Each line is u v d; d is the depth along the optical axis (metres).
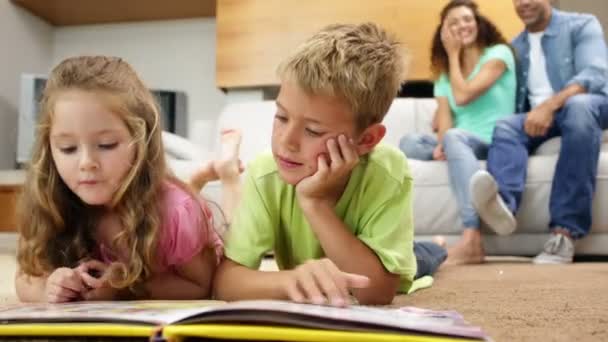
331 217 0.78
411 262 0.85
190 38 3.18
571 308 0.81
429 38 2.63
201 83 3.16
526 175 1.94
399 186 0.85
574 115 1.85
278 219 0.88
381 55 0.76
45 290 0.78
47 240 0.82
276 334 0.42
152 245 0.77
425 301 0.90
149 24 3.23
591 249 1.93
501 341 0.57
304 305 0.50
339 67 0.71
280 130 0.74
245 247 0.85
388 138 2.48
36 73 3.17
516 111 2.16
